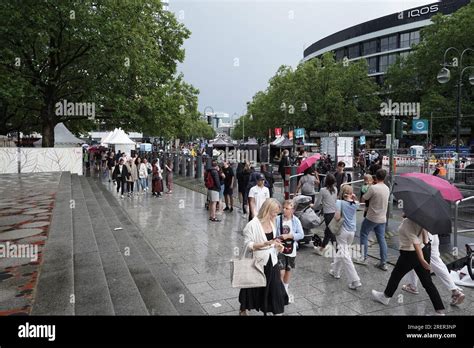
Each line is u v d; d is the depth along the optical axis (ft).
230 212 39.58
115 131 92.68
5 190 43.62
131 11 68.80
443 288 18.95
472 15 99.45
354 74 134.00
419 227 15.81
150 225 33.12
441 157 70.23
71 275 16.05
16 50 61.26
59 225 25.46
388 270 21.49
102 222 29.86
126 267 18.99
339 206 19.04
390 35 196.75
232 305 16.53
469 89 105.81
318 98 134.41
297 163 60.64
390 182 33.81
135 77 71.36
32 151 70.79
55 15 59.93
